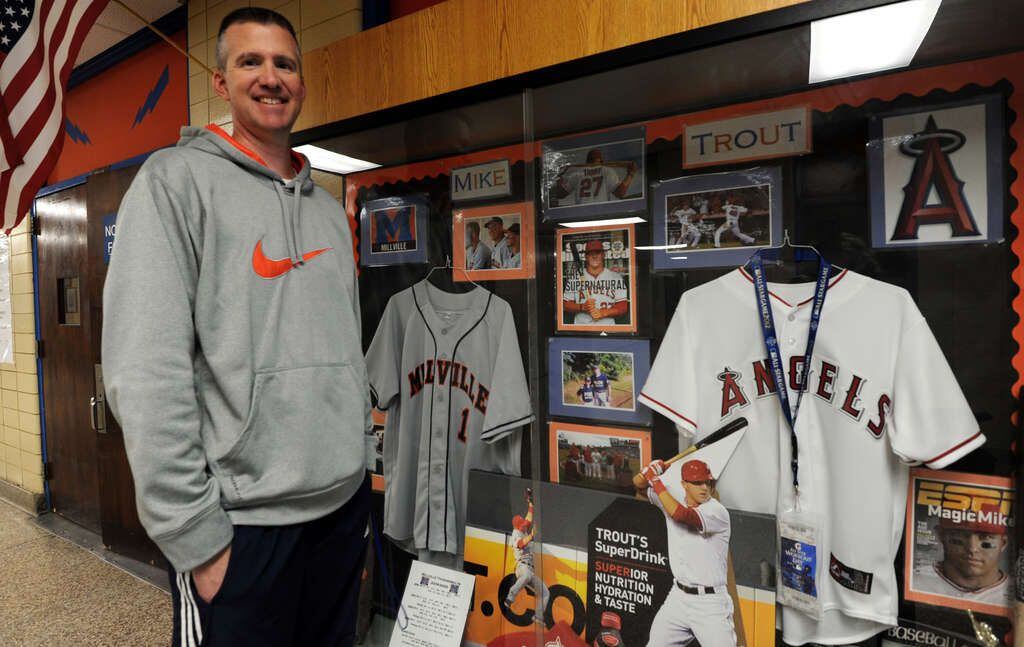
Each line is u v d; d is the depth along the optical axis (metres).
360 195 1.82
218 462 0.88
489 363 1.59
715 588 1.26
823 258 1.20
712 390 1.30
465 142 1.60
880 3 0.90
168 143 2.69
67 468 3.29
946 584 1.11
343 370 1.04
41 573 2.57
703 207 1.31
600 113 1.39
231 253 0.92
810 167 1.20
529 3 1.23
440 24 1.36
